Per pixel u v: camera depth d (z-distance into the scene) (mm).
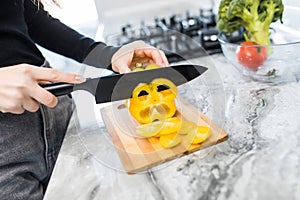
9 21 582
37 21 723
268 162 372
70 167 440
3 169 530
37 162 575
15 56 586
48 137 609
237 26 704
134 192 366
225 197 330
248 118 483
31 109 438
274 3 618
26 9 707
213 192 342
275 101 520
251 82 615
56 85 465
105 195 370
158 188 366
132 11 1362
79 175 417
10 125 539
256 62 590
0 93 407
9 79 410
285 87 564
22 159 551
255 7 620
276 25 769
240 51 600
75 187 392
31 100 429
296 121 448
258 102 527
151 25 1232
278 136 421
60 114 646
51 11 1034
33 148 567
